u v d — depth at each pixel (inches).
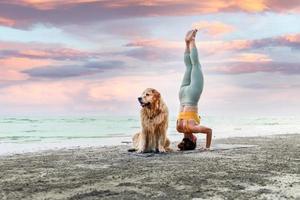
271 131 1023.0
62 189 223.3
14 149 527.5
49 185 236.2
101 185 233.8
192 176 262.2
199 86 437.7
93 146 559.5
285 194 206.4
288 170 290.5
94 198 197.3
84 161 359.9
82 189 223.0
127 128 1314.0
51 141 708.0
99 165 330.6
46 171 298.5
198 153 408.8
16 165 335.6
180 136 811.4
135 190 217.8
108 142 669.9
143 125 414.6
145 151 419.5
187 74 446.9
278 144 528.4
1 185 237.6
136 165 323.6
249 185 231.6
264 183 237.5
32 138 808.3
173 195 203.6
